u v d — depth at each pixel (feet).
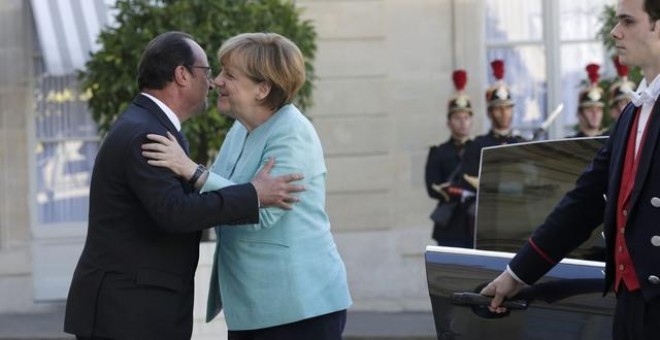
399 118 52.80
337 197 52.80
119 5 40.16
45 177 53.62
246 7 39.52
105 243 20.76
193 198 20.29
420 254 52.75
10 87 52.44
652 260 17.03
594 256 20.15
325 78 52.49
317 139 21.76
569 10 54.39
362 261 52.80
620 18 17.53
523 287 19.25
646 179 17.20
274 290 20.99
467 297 19.63
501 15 54.24
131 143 20.51
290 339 21.25
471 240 43.27
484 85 53.42
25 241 52.75
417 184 52.90
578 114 46.34
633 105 17.94
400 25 52.75
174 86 21.38
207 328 30.86
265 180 20.66
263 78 21.31
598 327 18.69
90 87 40.57
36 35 52.95
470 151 43.55
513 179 22.20
